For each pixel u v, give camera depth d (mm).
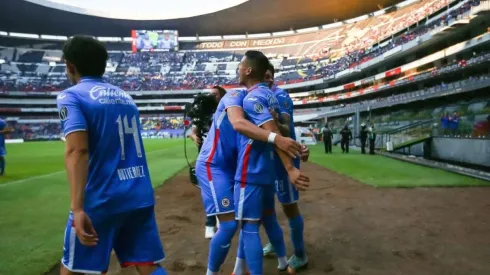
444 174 11070
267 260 3998
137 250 2246
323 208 6625
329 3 60500
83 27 75062
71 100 2047
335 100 56500
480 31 30547
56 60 74688
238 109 2861
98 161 2100
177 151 23391
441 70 33000
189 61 76938
